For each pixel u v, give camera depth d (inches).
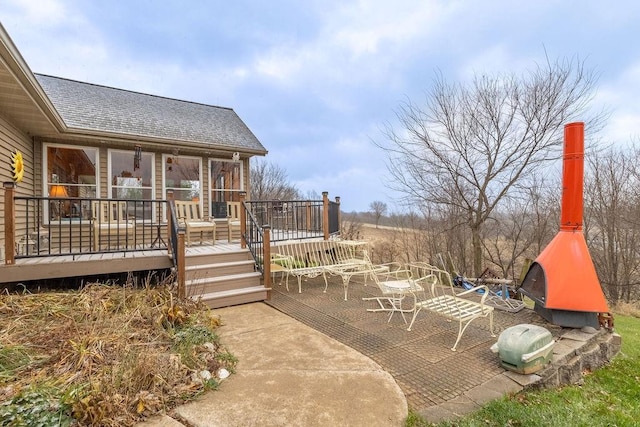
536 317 182.9
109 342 116.9
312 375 111.7
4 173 207.9
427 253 590.6
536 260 189.6
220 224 346.9
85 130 265.3
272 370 115.3
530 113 366.9
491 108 383.9
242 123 423.5
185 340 126.7
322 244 286.4
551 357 131.1
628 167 460.8
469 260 515.5
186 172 335.6
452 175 414.0
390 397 99.2
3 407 82.5
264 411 91.3
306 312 184.7
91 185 290.2
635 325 293.3
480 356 133.5
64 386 92.8
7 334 120.2
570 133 179.8
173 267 204.7
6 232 171.5
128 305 153.5
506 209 454.0
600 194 475.5
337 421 87.8
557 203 445.7
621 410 118.3
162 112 368.5
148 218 314.0
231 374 112.1
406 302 206.7
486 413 98.0
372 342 145.3
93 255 210.8
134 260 201.8
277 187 1003.9
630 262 468.1
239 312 183.0
